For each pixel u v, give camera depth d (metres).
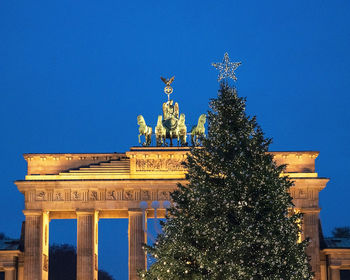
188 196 118.00
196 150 119.50
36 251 199.50
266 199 112.25
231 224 112.56
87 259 199.38
